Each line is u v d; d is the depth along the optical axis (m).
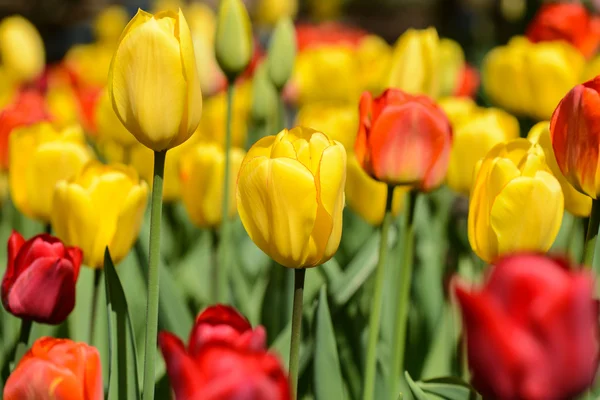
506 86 1.59
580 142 1.08
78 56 3.04
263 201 1.06
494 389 0.92
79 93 2.13
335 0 5.23
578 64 1.60
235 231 1.65
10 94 2.26
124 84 1.06
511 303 0.91
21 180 1.32
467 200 2.08
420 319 1.45
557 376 0.91
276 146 1.08
